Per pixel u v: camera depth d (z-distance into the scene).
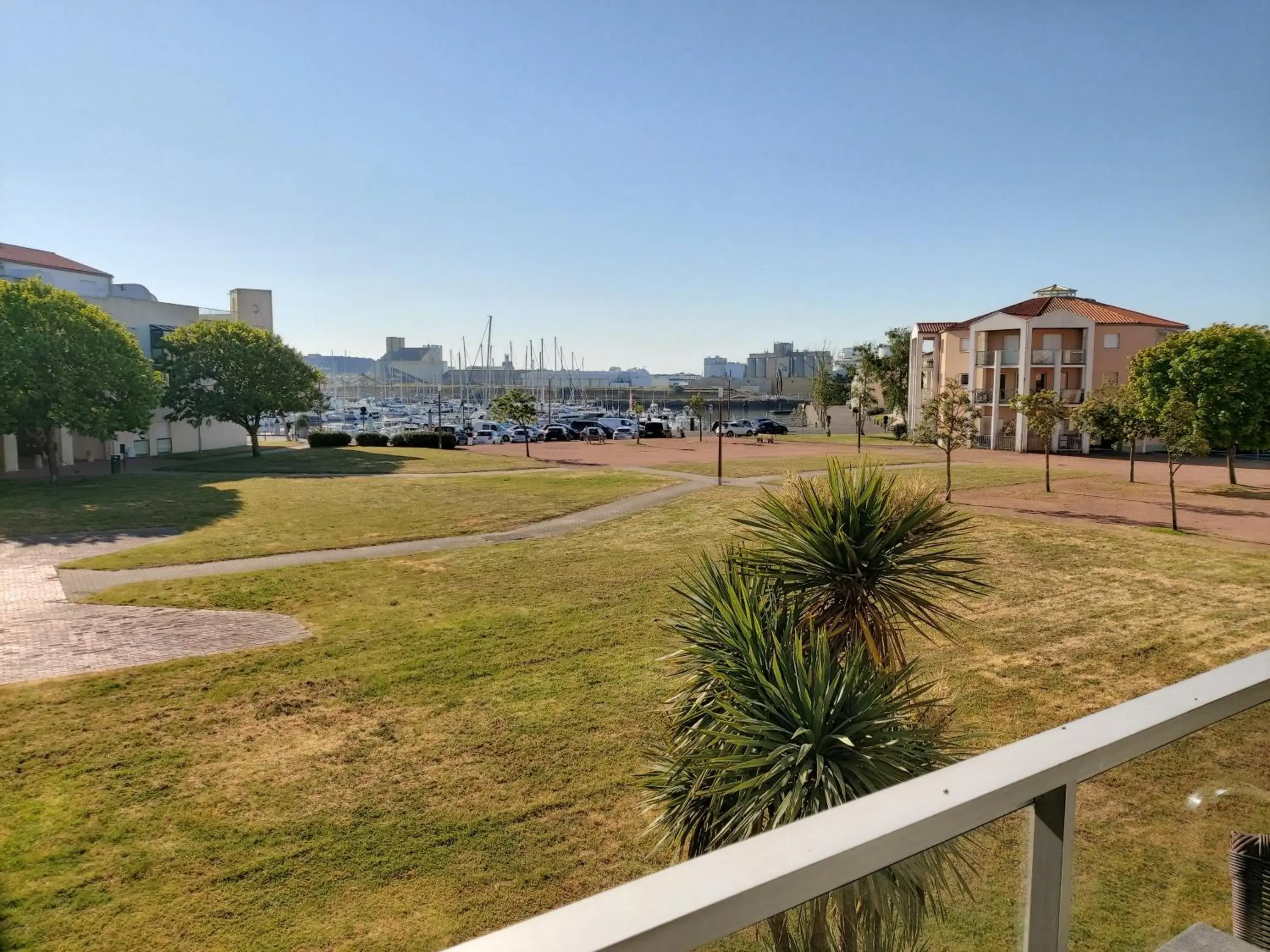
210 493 29.55
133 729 8.84
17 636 12.24
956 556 5.79
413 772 7.91
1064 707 9.22
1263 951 1.76
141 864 6.35
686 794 5.27
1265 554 16.66
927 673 9.97
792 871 1.08
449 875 6.29
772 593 5.55
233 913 5.79
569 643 11.80
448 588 15.27
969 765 1.39
